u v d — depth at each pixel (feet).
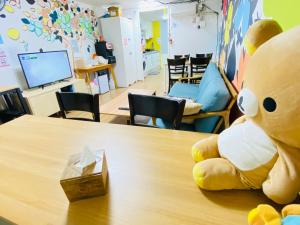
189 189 1.78
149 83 17.75
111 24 15.20
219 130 5.00
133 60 17.85
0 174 2.13
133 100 3.91
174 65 12.32
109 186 1.86
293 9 2.32
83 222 1.52
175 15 17.10
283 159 1.33
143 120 7.00
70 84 11.21
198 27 16.83
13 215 1.62
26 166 2.24
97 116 4.10
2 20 8.66
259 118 1.38
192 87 9.74
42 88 10.05
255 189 1.71
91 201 1.71
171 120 3.51
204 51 17.49
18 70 9.53
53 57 10.65
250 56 1.49
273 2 2.88
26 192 1.86
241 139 1.63
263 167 1.48
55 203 1.72
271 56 1.22
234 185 1.66
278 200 1.40
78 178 1.63
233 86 5.53
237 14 5.82
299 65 1.07
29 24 9.84
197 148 2.08
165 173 2.01
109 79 16.08
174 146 2.49
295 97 1.10
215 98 4.67
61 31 11.91
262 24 1.42
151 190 1.79
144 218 1.52
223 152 1.81
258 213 1.31
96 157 1.89
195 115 4.84
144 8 16.90
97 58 15.15
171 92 9.13
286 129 1.20
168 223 1.47
